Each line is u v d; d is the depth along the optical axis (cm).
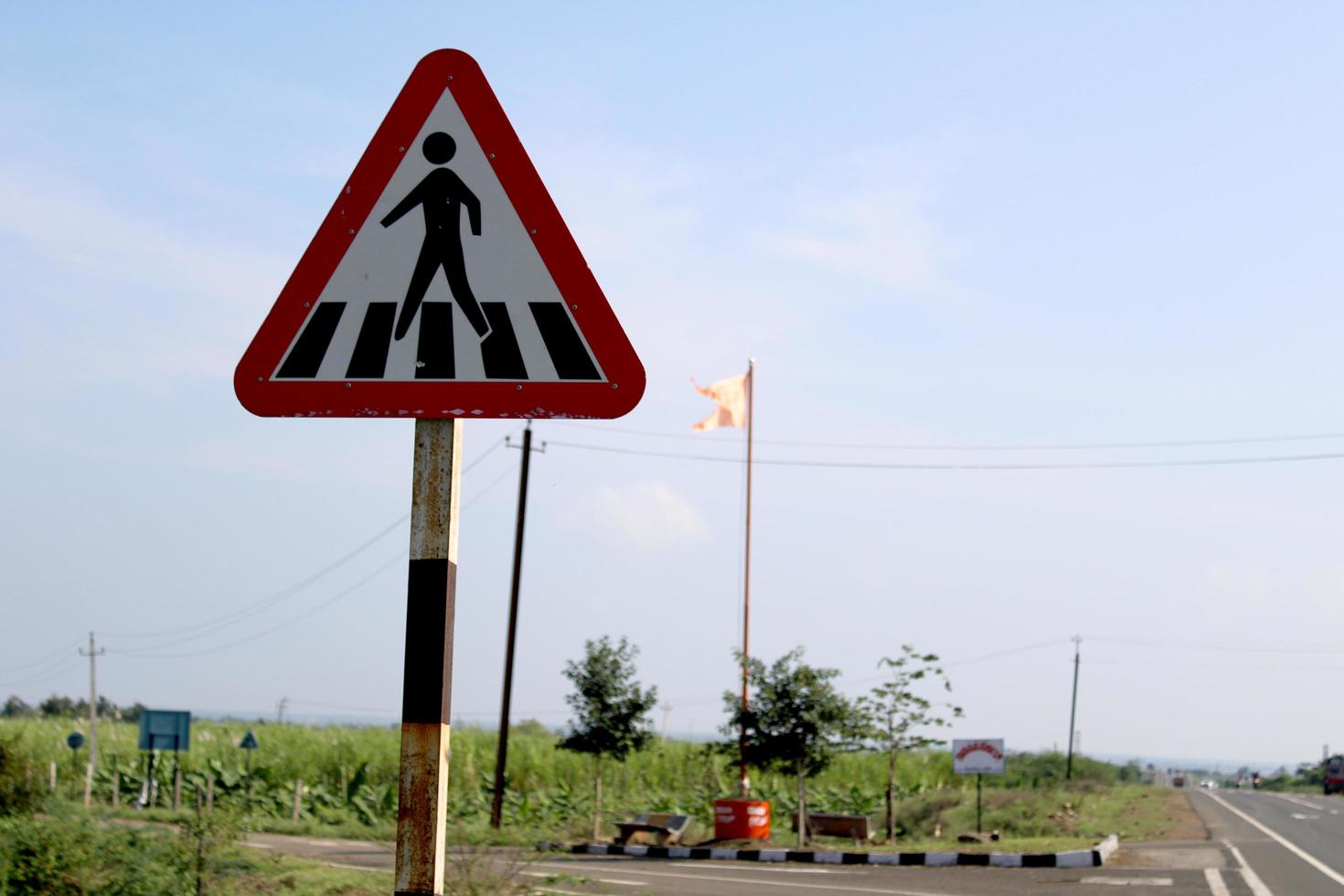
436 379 398
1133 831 3419
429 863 367
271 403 400
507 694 3672
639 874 2319
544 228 404
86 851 1600
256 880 1736
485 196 405
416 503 390
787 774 3353
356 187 406
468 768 4259
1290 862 2394
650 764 4831
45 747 4450
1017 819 3938
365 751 4506
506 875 1731
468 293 401
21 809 2144
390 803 3962
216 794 4000
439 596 383
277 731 4922
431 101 409
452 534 392
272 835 3197
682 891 1995
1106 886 2020
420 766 372
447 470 394
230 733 4875
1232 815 4256
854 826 3422
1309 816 4241
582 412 397
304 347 401
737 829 3198
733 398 3931
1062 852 2533
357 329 401
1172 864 2386
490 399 396
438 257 402
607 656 3562
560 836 3497
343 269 404
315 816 3853
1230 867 2294
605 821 3734
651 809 4144
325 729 5291
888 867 2570
